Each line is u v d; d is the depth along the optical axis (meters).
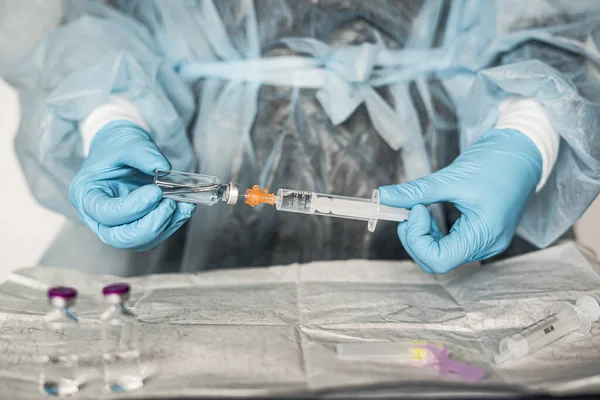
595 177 1.05
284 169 1.19
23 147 1.16
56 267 1.18
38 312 0.90
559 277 1.01
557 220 1.16
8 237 1.70
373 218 0.93
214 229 1.24
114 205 0.88
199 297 0.98
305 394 0.61
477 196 0.93
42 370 0.71
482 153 0.99
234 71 1.17
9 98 1.64
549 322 0.80
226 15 1.11
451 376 0.69
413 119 1.17
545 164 1.01
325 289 1.02
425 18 1.11
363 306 0.94
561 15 1.07
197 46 1.17
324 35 1.11
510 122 1.04
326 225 1.25
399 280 1.08
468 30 1.14
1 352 0.76
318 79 1.14
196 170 1.20
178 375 0.69
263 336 0.81
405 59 1.15
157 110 1.09
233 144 1.18
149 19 1.18
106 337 0.80
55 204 1.22
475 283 1.02
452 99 1.19
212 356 0.74
